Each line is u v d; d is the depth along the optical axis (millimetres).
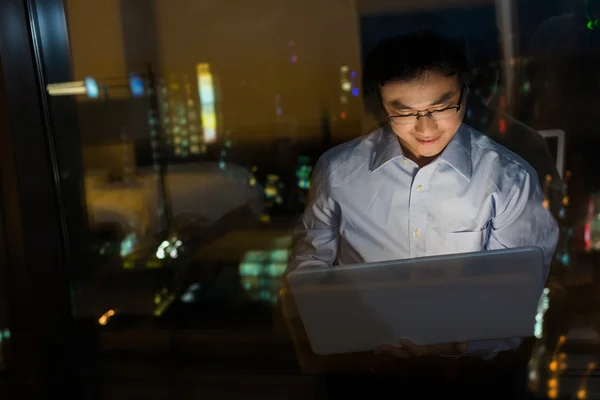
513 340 1250
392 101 1081
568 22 1649
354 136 2488
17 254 1357
